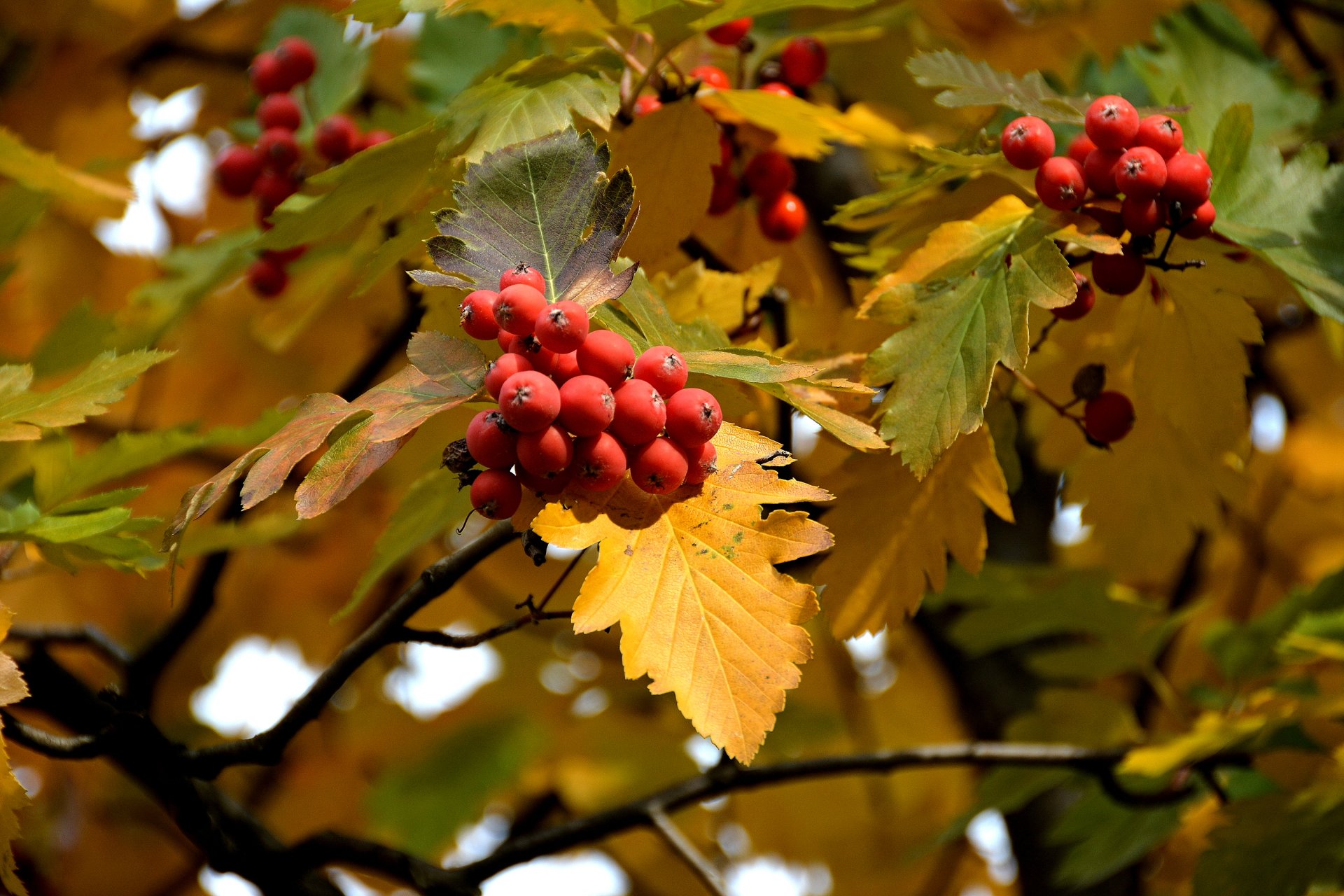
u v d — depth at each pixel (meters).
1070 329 1.08
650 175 1.08
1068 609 1.20
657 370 0.97
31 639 1.14
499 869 1.14
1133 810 1.22
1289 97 1.13
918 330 1.02
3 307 1.54
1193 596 1.53
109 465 1.07
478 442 0.96
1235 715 1.16
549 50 1.13
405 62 1.57
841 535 1.04
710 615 0.97
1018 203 1.04
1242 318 1.05
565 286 0.99
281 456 0.97
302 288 1.31
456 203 0.99
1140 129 1.02
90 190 1.13
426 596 1.04
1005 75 1.05
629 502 0.98
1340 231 1.04
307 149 1.16
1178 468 1.10
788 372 0.98
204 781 1.09
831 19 1.20
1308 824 1.12
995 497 1.05
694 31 1.05
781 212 1.11
